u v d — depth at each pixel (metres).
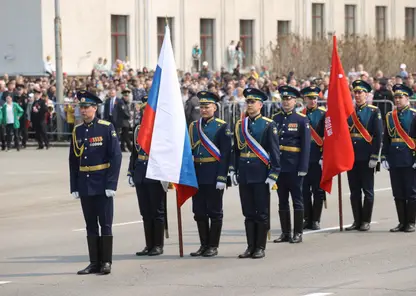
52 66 45.56
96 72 39.06
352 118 16.30
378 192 21.44
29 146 33.84
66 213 19.30
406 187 16.09
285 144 15.25
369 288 11.73
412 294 11.36
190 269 13.24
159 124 13.95
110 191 12.92
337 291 11.60
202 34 53.88
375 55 48.22
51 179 24.69
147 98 14.63
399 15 64.44
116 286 12.24
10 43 46.78
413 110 16.17
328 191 16.19
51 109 33.94
